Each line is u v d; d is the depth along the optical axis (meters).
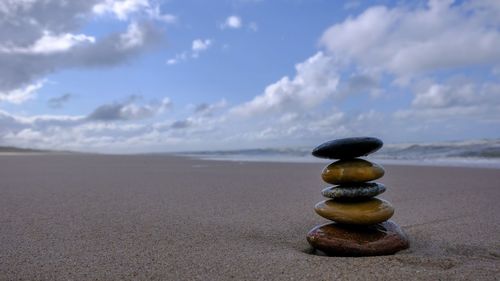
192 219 0.66
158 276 0.39
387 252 0.46
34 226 0.60
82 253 0.47
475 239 0.53
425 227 0.60
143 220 0.65
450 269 0.40
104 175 1.39
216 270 0.41
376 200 0.51
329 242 0.47
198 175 1.38
